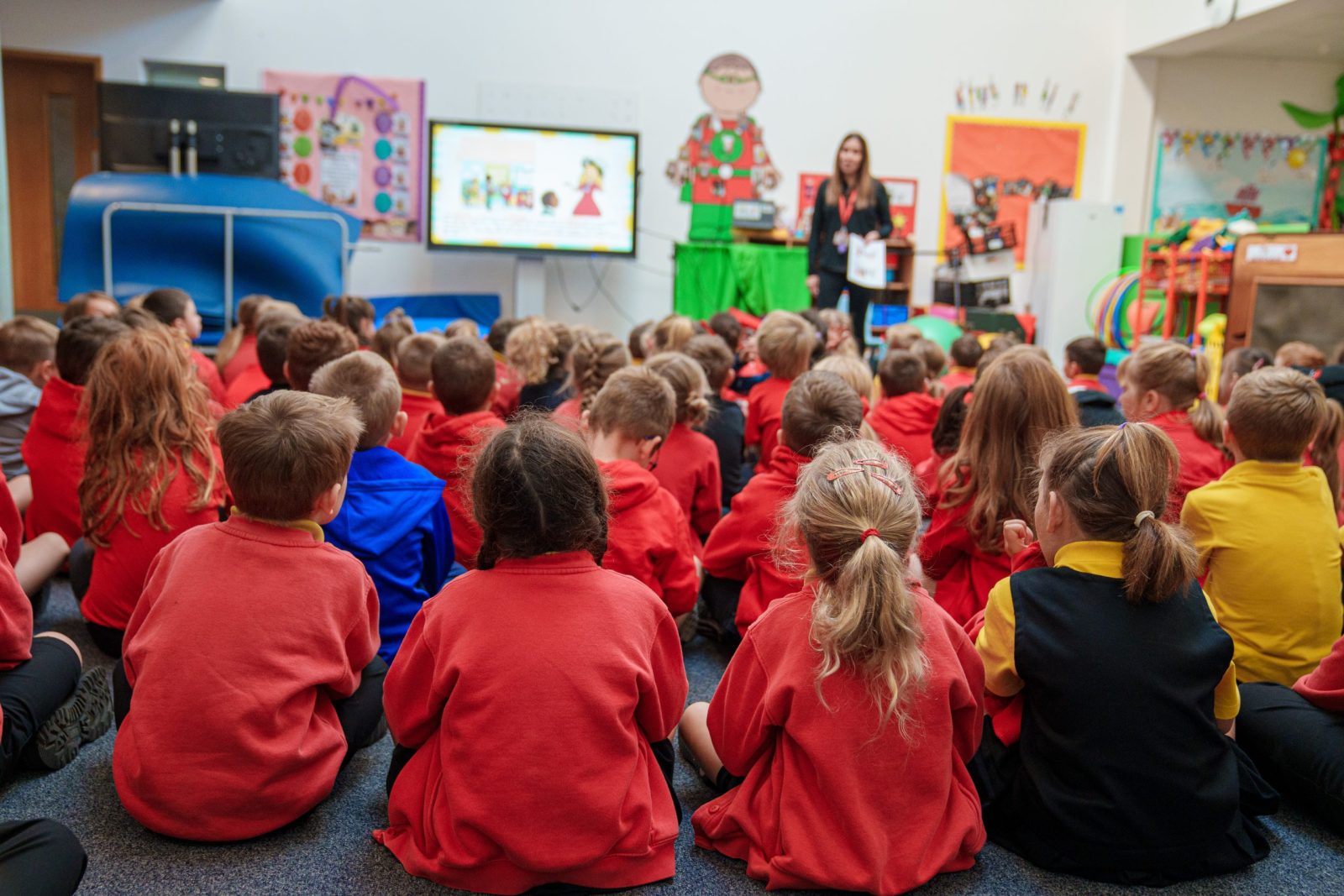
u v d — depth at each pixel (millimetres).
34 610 2562
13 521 2105
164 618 1605
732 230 7527
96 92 6742
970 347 4352
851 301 6922
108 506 2178
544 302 7270
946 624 1589
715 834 1646
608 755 1475
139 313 3188
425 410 3074
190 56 6820
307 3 6902
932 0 7668
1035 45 7836
